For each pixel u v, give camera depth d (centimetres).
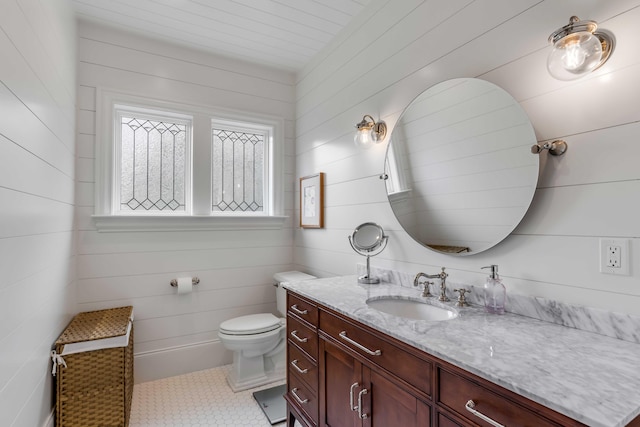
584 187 108
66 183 199
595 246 106
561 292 115
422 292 164
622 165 100
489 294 129
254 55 279
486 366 82
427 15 170
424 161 168
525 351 92
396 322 119
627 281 99
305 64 293
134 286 247
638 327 96
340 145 241
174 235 261
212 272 275
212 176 284
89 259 233
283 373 251
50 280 165
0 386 105
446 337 103
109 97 239
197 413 204
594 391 70
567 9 113
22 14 123
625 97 99
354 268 224
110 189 239
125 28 240
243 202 298
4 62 107
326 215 257
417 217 171
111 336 183
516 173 127
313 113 279
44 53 150
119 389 185
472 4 146
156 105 254
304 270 290
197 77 270
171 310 259
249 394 227
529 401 71
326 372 151
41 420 153
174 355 258
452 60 156
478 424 82
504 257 133
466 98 147
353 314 130
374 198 205
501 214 132
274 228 302
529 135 123
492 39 138
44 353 157
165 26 238
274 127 303
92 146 234
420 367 100
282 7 216
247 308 289
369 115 211
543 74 120
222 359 276
